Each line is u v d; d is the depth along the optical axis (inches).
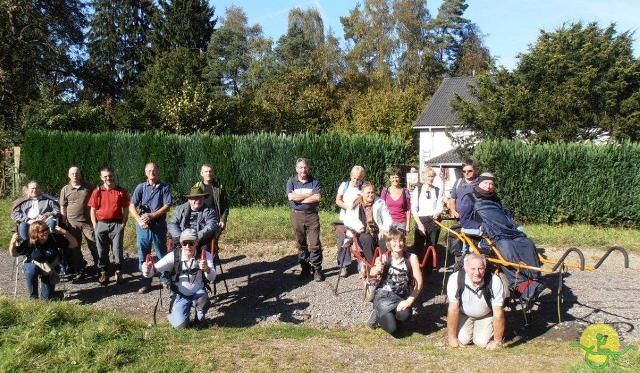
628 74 816.9
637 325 273.3
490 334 248.8
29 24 1325.0
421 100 1708.9
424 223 348.8
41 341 212.7
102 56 2044.8
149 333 237.9
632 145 585.3
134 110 1299.2
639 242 474.6
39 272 315.6
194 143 731.4
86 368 199.3
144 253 350.0
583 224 601.0
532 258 265.3
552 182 605.9
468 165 333.1
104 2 2058.3
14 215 352.2
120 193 363.9
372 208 324.2
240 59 1935.3
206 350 223.1
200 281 278.1
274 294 339.9
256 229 504.4
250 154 719.1
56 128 1114.1
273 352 224.1
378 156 692.7
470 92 995.3
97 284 365.7
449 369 209.8
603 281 357.4
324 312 305.1
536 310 299.0
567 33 891.4
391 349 242.7
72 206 372.5
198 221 306.2
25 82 1320.1
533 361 220.8
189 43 1835.6
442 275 370.0
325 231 504.1
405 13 2023.9
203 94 1202.6
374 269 269.4
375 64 2094.0
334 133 711.1
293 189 359.3
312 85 1785.2
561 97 818.8
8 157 857.5
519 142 621.0
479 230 291.1
